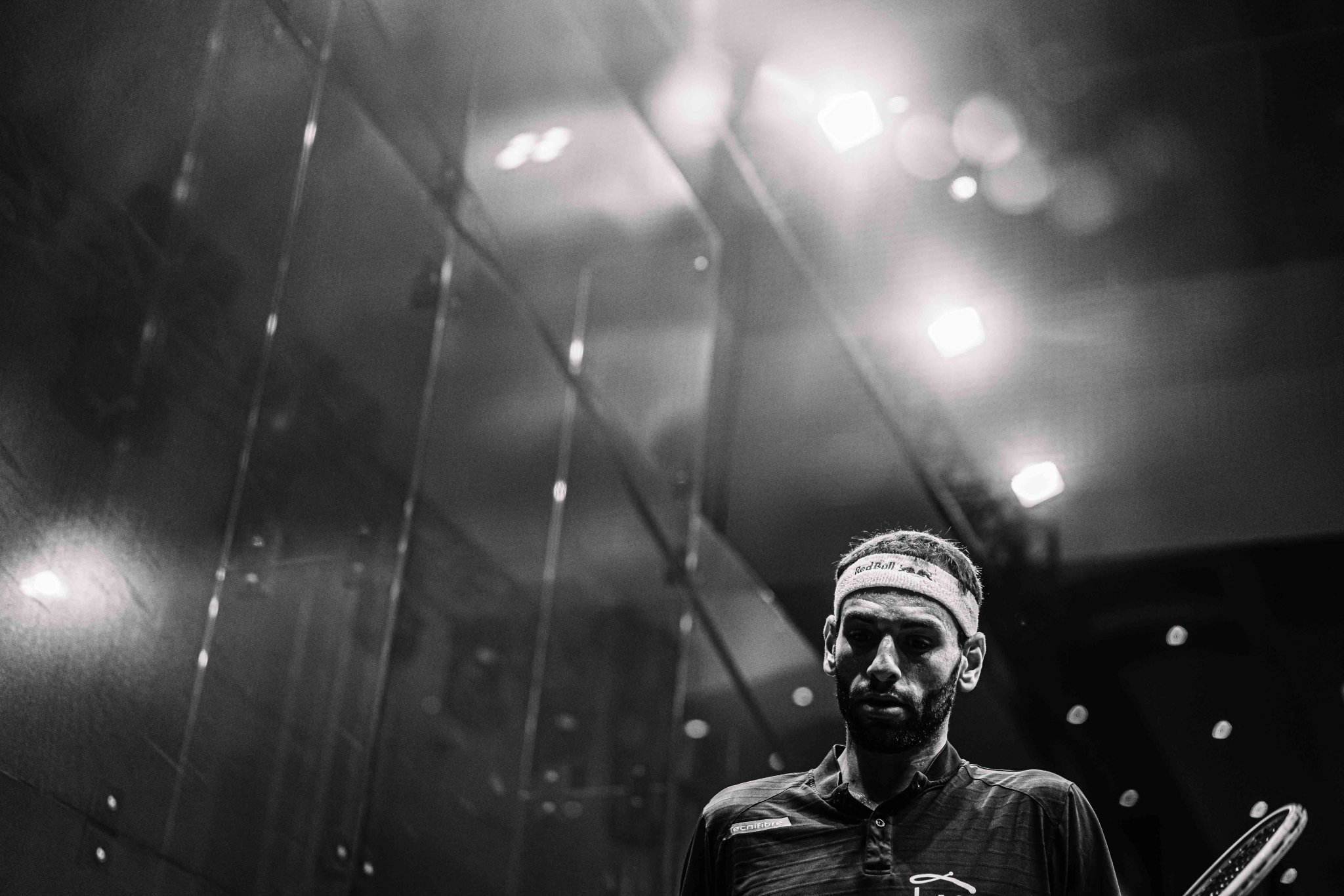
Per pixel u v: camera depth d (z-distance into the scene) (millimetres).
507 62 6492
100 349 3736
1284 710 8477
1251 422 8227
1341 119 7699
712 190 8266
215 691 4172
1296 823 2229
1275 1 7363
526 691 6742
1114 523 8398
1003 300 8594
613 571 7527
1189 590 8367
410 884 5648
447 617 6090
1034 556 8508
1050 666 8539
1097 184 8297
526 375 6902
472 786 6234
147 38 3984
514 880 6500
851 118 7891
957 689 2316
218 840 4176
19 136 3484
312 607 4797
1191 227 8273
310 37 4844
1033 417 8570
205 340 4191
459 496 6258
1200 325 8328
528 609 6797
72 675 3564
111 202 3807
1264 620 8320
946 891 2115
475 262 6402
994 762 8953
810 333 8844
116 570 3736
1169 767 8766
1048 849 2186
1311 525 7980
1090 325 8523
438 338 5965
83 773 3590
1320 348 8117
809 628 8820
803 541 8844
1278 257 8203
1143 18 7586
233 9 4387
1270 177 7977
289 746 4617
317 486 4875
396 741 5574
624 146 7598
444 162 6016
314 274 4867
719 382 8875
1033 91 8016
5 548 3373
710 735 8219
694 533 8094
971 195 8430
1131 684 8625
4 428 3391
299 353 4773
